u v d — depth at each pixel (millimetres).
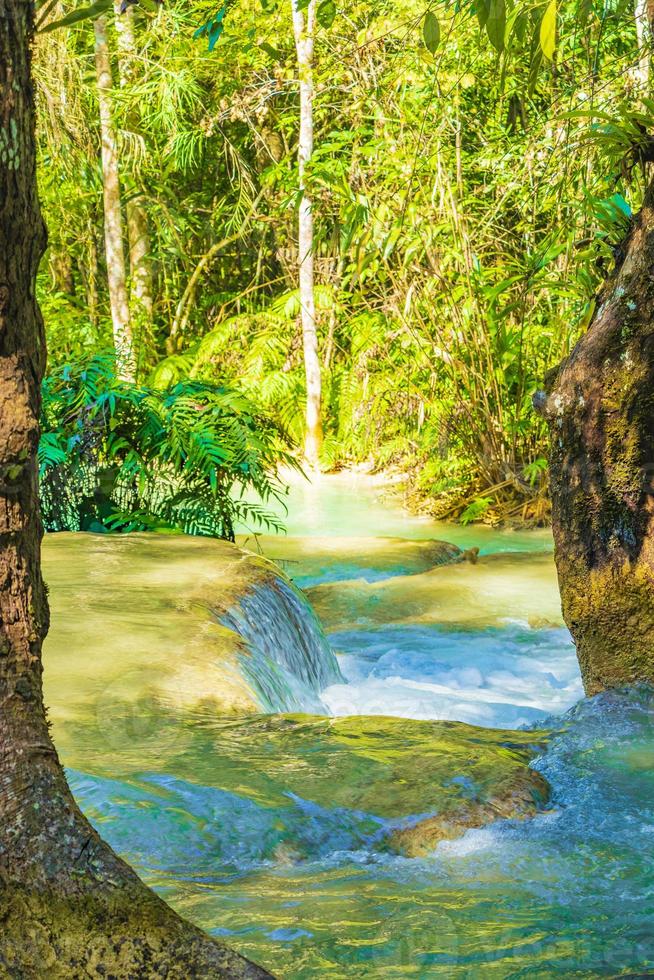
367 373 15422
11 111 1804
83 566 6461
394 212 11789
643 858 3316
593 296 5375
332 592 8297
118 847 3268
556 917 2912
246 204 18453
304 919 2898
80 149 15797
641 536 4863
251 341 17672
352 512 12594
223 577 6289
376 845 3412
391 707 5875
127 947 1847
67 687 4508
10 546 1914
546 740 4355
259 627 5949
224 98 18078
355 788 3715
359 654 7059
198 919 2889
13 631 1924
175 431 8180
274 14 15359
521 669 6664
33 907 1857
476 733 4391
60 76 14375
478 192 12828
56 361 8633
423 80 12273
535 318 12484
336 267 17312
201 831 3371
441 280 11875
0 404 1870
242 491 8453
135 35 17250
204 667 4848
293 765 3904
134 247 19109
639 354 4762
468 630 7469
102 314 19531
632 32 10633
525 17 4402
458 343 12266
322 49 15328
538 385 12109
